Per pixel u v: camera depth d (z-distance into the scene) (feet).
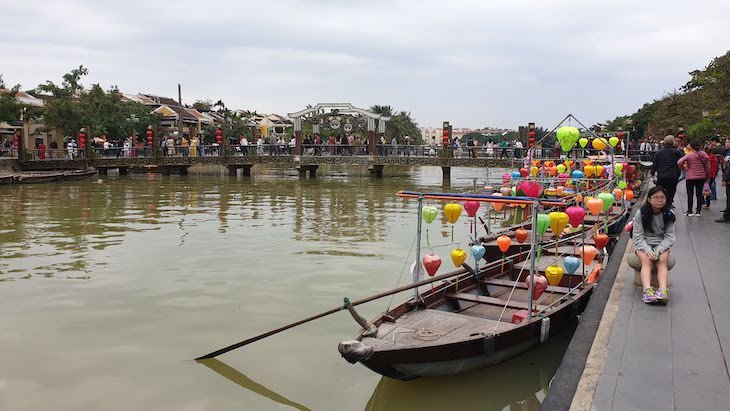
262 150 121.80
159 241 45.11
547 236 39.65
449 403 19.51
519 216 61.26
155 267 36.45
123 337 24.68
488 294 27.68
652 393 14.33
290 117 118.11
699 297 21.75
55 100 134.31
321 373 21.40
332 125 118.62
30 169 112.27
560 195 43.73
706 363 16.01
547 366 22.09
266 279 33.73
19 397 19.31
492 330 20.61
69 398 19.30
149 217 58.44
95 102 146.20
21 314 27.40
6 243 43.96
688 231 34.63
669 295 22.02
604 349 17.13
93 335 24.88
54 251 41.09
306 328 25.73
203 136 204.64
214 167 163.02
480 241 38.58
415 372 19.15
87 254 40.16
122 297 30.12
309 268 36.37
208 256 39.70
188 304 29.04
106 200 73.41
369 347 17.72
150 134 118.62
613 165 45.83
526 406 19.47
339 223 55.11
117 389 20.01
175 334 25.07
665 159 37.70
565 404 14.43
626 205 49.67
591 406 13.73
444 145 105.91
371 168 119.96
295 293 31.01
